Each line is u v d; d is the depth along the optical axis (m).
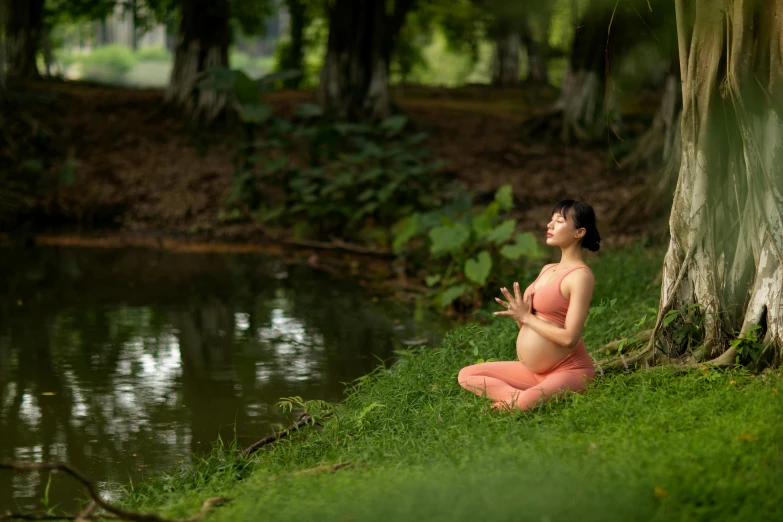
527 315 5.67
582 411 5.16
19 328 9.48
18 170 17.05
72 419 6.74
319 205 15.55
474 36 33.38
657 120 17.69
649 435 4.52
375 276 12.84
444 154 19.75
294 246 15.27
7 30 23.67
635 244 11.80
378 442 5.44
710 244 6.19
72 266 13.09
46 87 22.45
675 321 6.32
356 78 20.81
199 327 9.66
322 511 3.92
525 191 17.56
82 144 18.73
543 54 32.00
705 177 6.17
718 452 4.10
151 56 50.84
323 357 8.49
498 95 29.22
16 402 7.11
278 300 11.11
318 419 6.45
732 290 6.14
